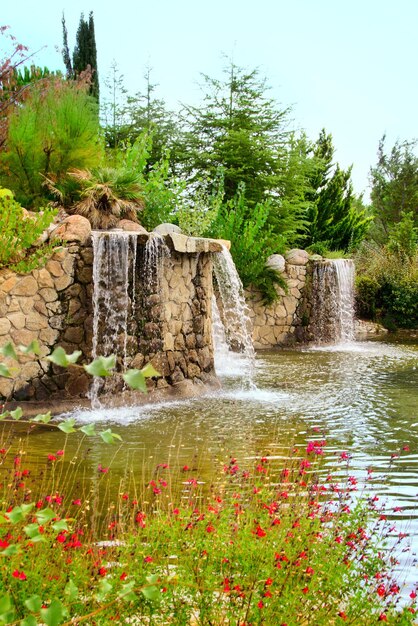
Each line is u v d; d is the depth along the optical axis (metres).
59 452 3.88
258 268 17.06
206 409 9.19
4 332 8.71
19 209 8.86
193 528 3.28
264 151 20.14
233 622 2.79
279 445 7.18
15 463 4.82
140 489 5.45
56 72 15.58
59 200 11.87
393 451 7.07
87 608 2.78
